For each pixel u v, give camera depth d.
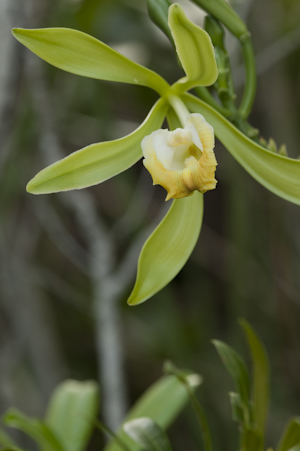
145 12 0.98
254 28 1.00
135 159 0.58
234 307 1.18
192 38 0.56
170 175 0.58
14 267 1.01
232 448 1.10
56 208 1.16
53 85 0.98
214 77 0.58
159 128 0.59
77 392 0.69
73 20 0.92
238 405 0.58
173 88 0.58
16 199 1.03
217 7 0.59
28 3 0.71
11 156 0.90
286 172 0.58
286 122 1.02
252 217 1.19
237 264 1.14
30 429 0.63
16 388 1.01
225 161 1.12
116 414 0.82
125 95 1.10
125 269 0.84
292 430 0.57
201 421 0.58
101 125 1.05
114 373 0.83
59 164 0.57
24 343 1.05
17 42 0.68
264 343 1.23
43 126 0.85
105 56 0.57
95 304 0.90
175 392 0.67
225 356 0.58
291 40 0.89
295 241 1.13
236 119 0.59
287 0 1.00
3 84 0.69
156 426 0.59
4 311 1.00
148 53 0.97
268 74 1.01
